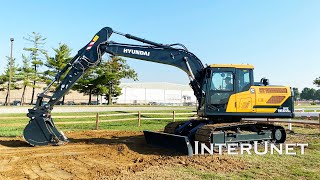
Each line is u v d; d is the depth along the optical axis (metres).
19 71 45.44
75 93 62.19
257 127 10.55
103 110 33.06
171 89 70.94
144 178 6.40
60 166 7.63
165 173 6.77
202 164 7.63
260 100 9.86
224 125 9.48
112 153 9.25
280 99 9.99
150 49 10.52
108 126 18.19
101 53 10.50
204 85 9.98
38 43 45.50
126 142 11.49
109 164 7.90
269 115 9.90
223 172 6.89
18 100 55.12
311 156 8.70
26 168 7.47
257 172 6.89
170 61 10.53
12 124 16.70
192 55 10.62
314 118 21.78
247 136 10.02
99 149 9.87
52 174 6.93
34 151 9.48
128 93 61.47
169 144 9.98
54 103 10.38
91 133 14.42
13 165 7.75
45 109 10.26
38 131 10.27
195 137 9.70
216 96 9.79
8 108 31.55
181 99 69.12
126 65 50.41
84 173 6.99
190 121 11.02
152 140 10.80
